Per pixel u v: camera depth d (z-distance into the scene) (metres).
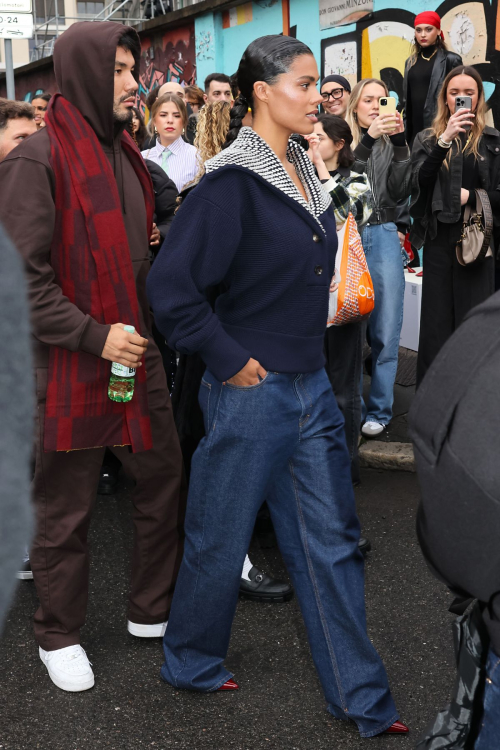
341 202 3.30
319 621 2.27
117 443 2.48
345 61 8.67
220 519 2.25
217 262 2.04
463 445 1.06
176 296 2.05
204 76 11.54
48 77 17.86
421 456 1.13
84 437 2.41
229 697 2.48
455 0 7.08
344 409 3.87
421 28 6.45
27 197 2.23
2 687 2.55
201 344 2.08
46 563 2.50
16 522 0.47
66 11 19.22
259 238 2.05
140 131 5.23
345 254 3.49
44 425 2.39
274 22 9.89
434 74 6.46
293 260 2.06
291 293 2.10
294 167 2.20
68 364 2.38
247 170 2.00
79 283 2.36
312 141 3.12
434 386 1.13
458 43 7.14
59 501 2.48
